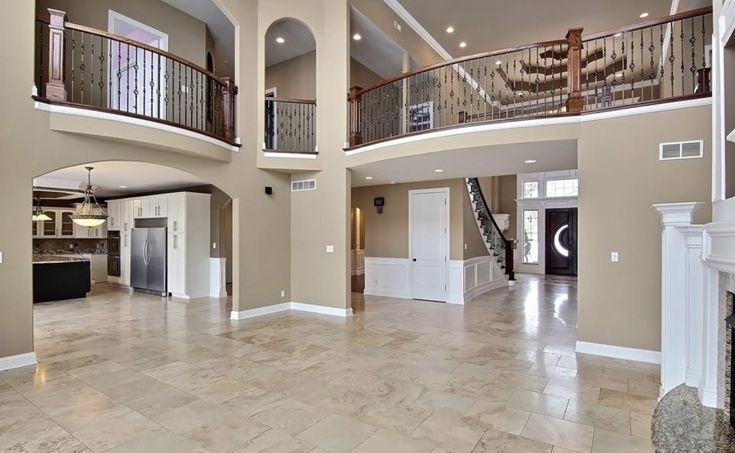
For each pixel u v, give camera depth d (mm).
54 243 11227
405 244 8383
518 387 3572
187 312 6898
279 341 5074
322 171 6781
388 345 4891
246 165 6453
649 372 3928
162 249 8656
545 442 2643
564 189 12859
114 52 6613
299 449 2564
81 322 6145
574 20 7605
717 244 2371
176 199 8414
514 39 8414
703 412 2465
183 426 2861
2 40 3955
